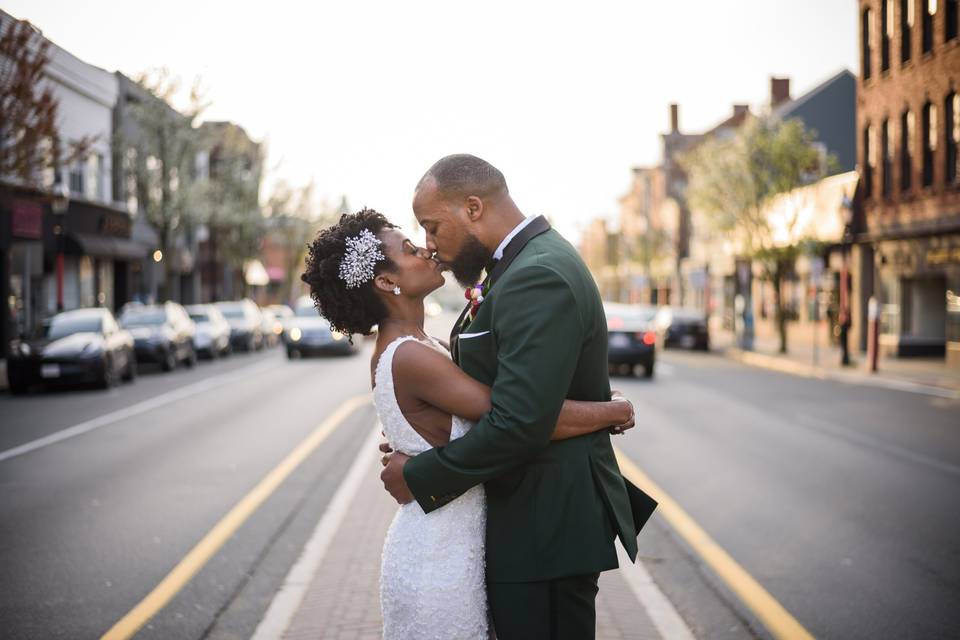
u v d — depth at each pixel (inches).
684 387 786.2
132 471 380.2
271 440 467.2
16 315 1104.2
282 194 2052.2
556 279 98.6
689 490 345.4
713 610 208.2
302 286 2635.3
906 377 876.6
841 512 308.5
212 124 1417.3
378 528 274.7
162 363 944.9
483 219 106.3
